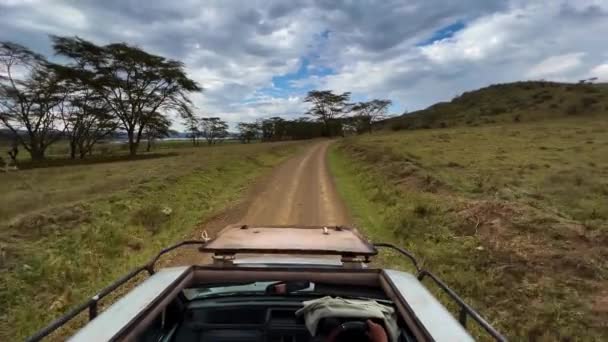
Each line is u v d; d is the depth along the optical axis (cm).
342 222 1225
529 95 12044
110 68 5144
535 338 542
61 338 538
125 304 257
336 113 13388
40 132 5019
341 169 2847
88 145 5750
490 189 1399
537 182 1574
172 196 1576
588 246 789
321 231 435
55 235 948
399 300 281
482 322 227
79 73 4866
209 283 352
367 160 2820
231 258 375
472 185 1511
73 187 1852
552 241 830
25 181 2256
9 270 717
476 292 674
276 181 2223
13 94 4506
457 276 725
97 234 967
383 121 15050
